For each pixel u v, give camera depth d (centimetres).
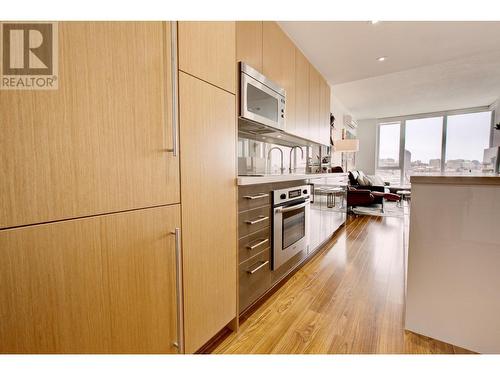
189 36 105
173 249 99
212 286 123
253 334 142
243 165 204
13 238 58
